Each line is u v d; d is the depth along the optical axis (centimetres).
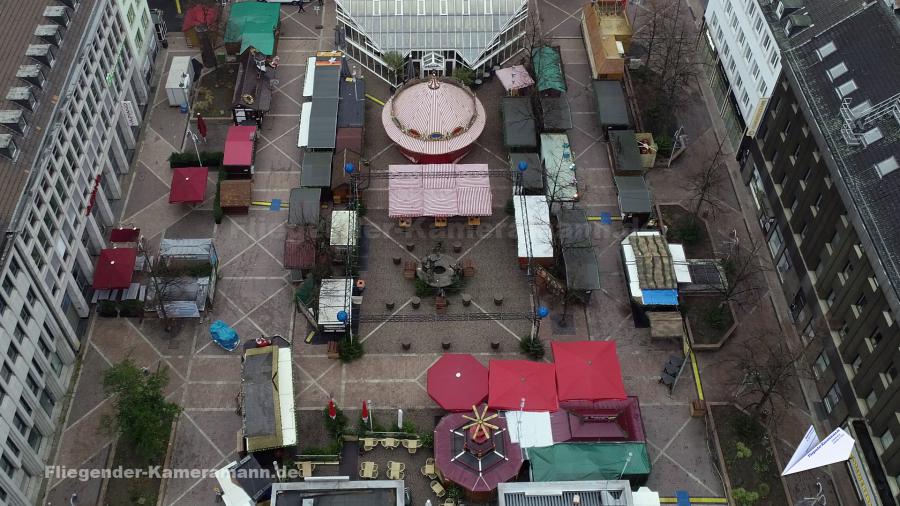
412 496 8856
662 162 12406
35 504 8731
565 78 13688
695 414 9575
